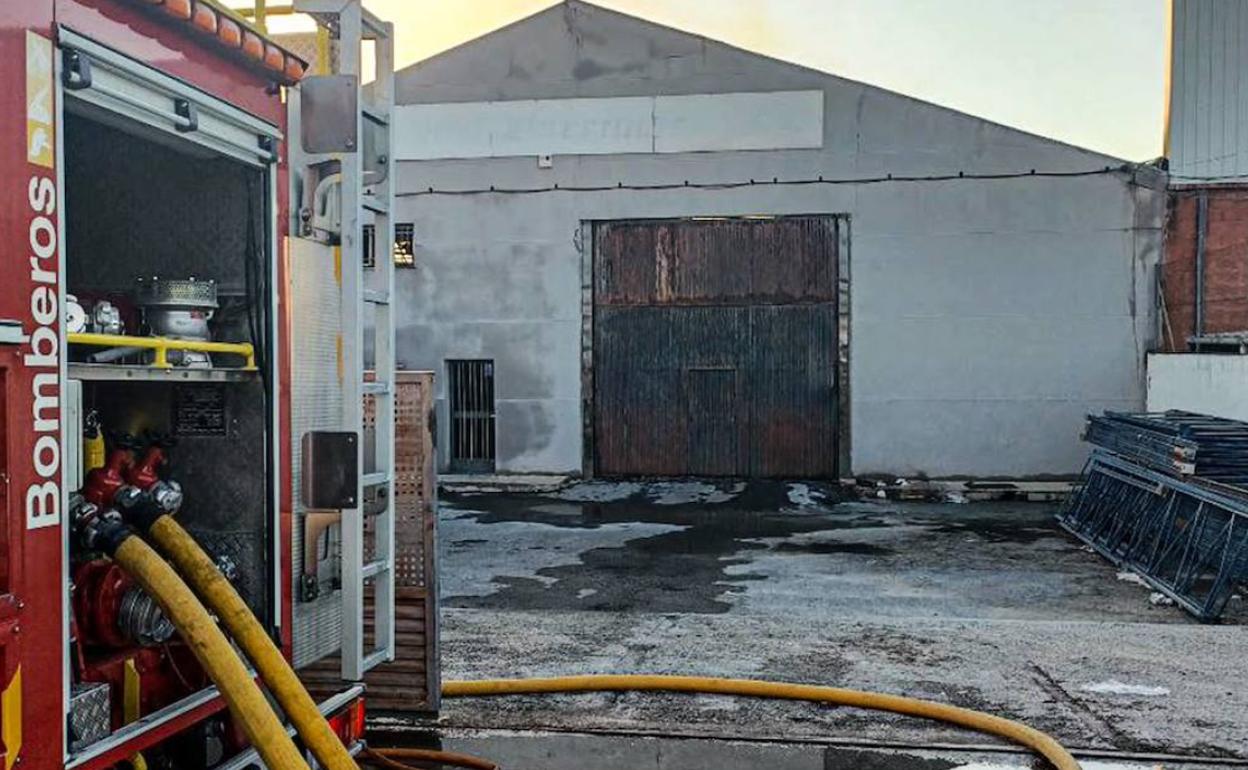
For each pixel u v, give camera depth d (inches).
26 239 89.3
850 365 684.7
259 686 122.4
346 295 134.3
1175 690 209.9
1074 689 210.8
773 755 179.8
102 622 112.7
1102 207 665.0
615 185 700.7
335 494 132.1
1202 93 658.8
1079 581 412.8
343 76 130.3
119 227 132.2
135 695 114.1
